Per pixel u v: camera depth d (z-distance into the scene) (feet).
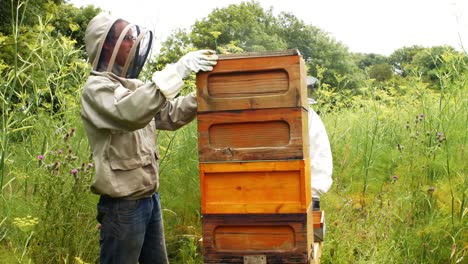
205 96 8.02
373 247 13.24
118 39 8.91
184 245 14.46
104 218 9.34
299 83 7.67
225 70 7.89
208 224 8.16
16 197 13.00
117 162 8.93
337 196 17.01
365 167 19.13
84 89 8.84
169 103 10.14
